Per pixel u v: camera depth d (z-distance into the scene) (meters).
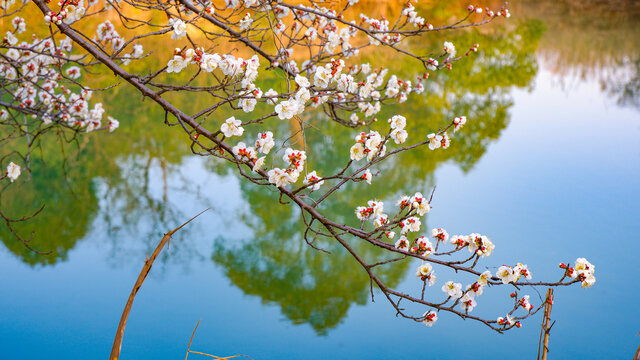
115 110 8.95
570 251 5.53
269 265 5.52
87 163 7.59
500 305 4.98
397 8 10.10
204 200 6.80
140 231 6.12
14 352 4.09
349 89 3.64
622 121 9.63
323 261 5.67
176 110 3.02
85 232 6.05
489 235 5.79
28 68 5.21
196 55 2.85
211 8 3.58
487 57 11.98
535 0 17.33
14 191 6.83
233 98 2.90
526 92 11.05
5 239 5.90
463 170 7.50
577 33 15.12
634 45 14.38
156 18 8.83
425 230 6.04
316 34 4.31
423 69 10.84
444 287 2.79
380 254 5.92
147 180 7.24
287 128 8.22
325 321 4.67
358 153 2.93
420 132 8.71
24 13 8.75
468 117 9.47
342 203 6.70
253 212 6.61
